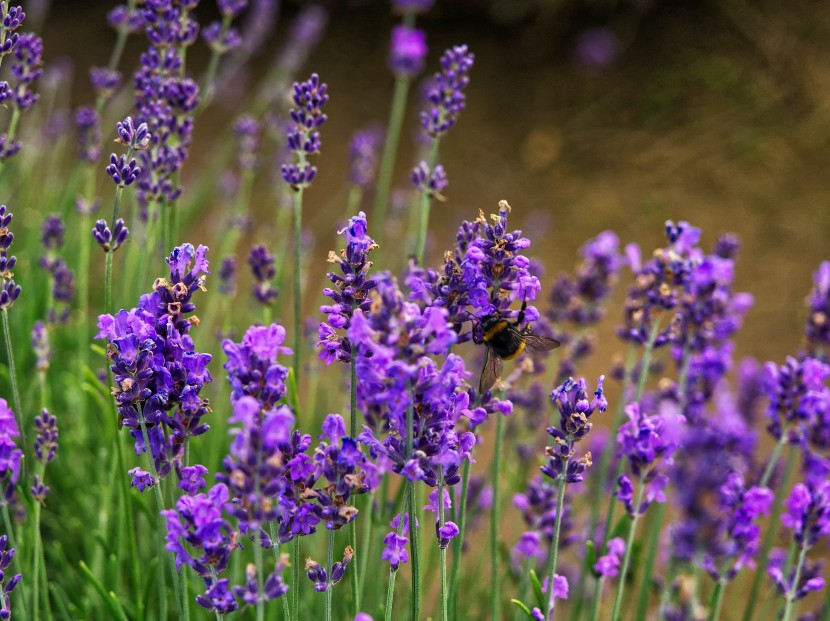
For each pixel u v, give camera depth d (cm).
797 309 209
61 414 137
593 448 137
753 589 126
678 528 108
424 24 299
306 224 232
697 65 279
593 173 258
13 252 147
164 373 108
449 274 111
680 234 120
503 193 254
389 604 109
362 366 106
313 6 299
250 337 106
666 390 123
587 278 131
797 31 280
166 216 123
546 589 113
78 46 284
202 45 286
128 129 112
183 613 111
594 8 289
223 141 225
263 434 104
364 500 123
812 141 255
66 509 130
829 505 114
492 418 134
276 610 120
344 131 268
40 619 125
